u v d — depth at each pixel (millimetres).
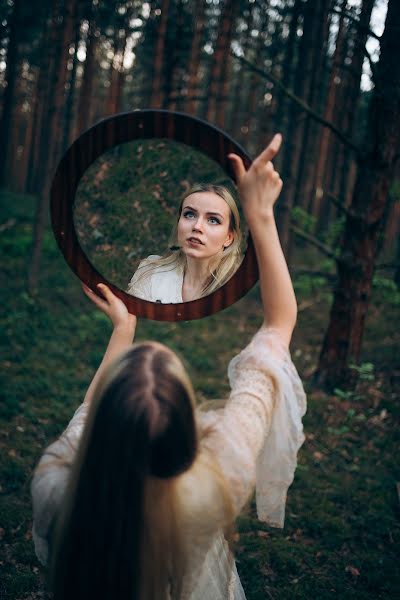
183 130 1152
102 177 1195
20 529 3252
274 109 12242
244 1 12820
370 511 3723
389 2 5027
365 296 5555
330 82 9922
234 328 7887
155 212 1209
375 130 5176
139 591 995
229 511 1032
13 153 23469
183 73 15289
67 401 5141
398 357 6879
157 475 976
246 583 2971
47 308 7719
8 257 10070
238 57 4863
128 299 1261
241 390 1104
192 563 1062
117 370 1015
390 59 5020
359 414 5254
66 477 1062
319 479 4102
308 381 6031
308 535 3453
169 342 7043
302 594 2910
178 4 11750
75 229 1229
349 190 16547
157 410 962
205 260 1220
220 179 1174
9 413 4688
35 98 18641
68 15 8016
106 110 15000
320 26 8734
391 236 14938
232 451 1036
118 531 976
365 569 3170
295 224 9984
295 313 1149
